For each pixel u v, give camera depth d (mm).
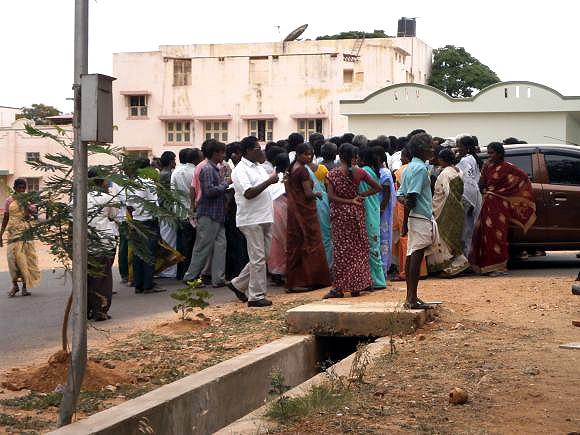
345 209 11258
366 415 5668
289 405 5766
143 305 12156
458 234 13227
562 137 31328
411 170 9273
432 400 6055
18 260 13781
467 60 62625
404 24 60844
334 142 15078
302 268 12414
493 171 13555
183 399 6309
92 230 7160
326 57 49438
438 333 8719
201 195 13289
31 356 8617
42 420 5992
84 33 5551
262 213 11086
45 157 7000
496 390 6316
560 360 7262
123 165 7012
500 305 10188
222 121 50750
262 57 50000
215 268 13594
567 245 14242
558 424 5449
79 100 5566
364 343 8445
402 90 32062
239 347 8609
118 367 7730
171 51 53094
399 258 13125
